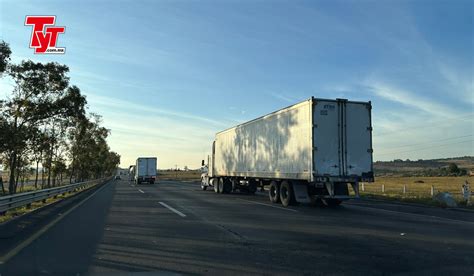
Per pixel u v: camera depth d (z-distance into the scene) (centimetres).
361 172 1911
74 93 2403
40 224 1305
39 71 2277
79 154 4134
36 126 2361
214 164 3391
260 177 2420
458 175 10956
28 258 813
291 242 1011
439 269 751
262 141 2409
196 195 2939
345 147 1900
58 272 707
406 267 764
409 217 1622
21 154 2380
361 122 1936
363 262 802
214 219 1459
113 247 932
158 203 2170
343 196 1897
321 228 1259
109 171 10600
